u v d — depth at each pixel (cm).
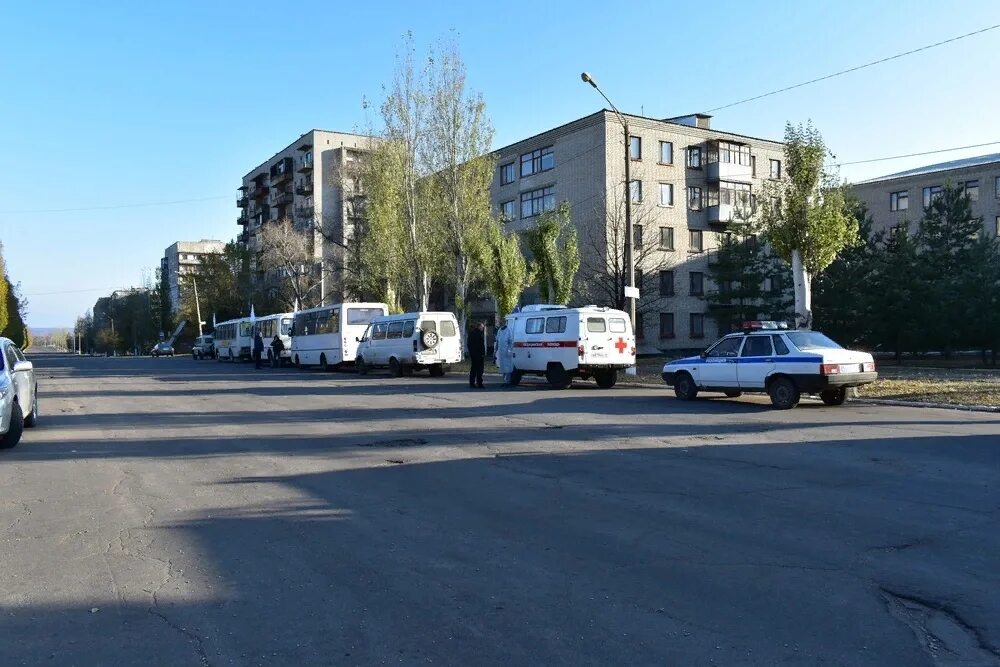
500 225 3944
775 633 441
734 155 4781
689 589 514
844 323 2891
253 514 744
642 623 459
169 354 7906
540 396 1869
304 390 2225
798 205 1934
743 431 1219
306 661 416
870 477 862
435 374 2836
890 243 2938
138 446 1188
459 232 3559
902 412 1448
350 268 5050
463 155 3559
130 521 726
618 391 2020
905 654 413
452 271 3762
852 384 1496
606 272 3759
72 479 931
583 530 666
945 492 786
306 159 7556
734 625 454
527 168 4841
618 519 700
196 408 1753
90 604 507
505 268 3459
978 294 2555
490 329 5116
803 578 532
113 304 13338
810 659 408
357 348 3284
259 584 541
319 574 561
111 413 1669
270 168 8556
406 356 2762
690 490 812
